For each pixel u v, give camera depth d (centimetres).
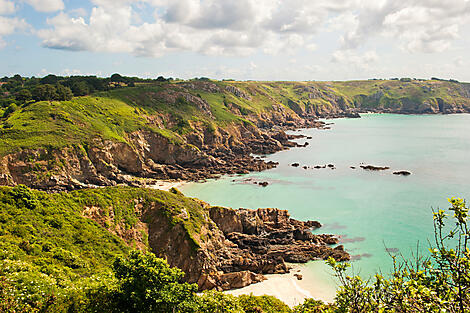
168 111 16075
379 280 1357
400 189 9919
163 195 6347
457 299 1155
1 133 9806
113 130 12188
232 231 6738
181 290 2806
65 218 4772
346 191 9850
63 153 9712
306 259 5953
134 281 2692
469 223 6931
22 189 4659
